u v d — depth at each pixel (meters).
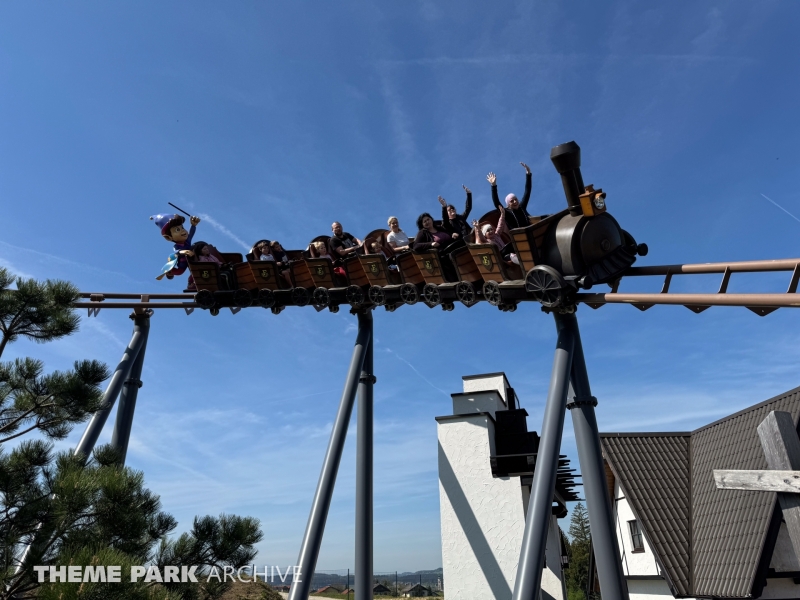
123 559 7.36
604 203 10.75
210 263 15.98
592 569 24.55
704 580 17.00
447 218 14.11
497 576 15.06
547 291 10.95
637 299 9.84
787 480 5.02
